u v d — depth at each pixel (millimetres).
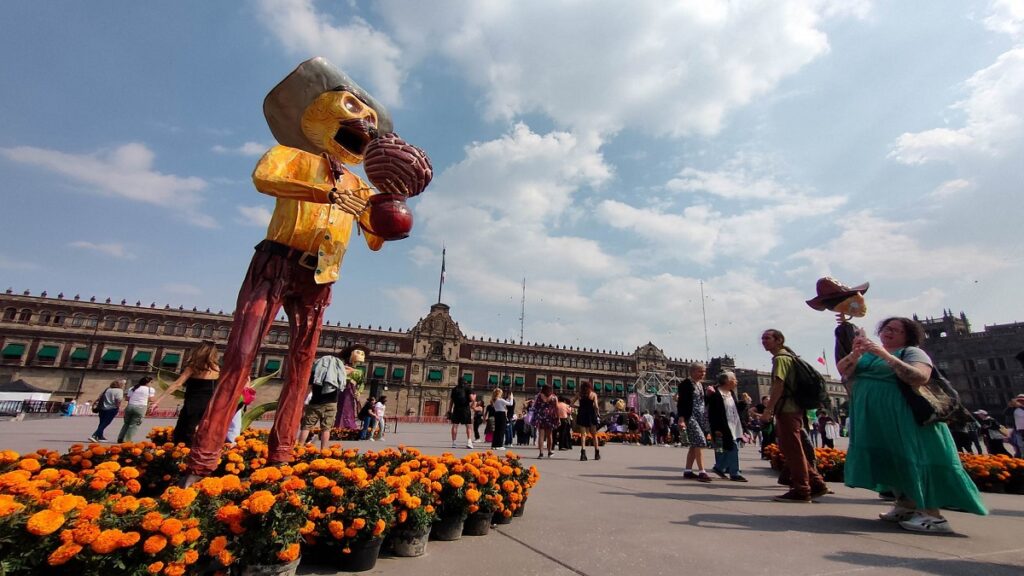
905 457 3977
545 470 7859
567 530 3688
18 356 47938
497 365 64312
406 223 3754
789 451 5418
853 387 4574
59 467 3912
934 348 77562
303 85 4008
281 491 2525
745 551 3154
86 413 44438
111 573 1806
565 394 66562
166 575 1883
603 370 70312
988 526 4121
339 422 10250
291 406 3951
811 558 3012
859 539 3553
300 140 4203
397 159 3744
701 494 5707
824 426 18234
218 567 2150
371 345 59656
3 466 2959
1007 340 70312
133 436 10828
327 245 3818
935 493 3873
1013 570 2799
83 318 50969
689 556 3018
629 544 3285
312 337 4059
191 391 5375
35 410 39469
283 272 3699
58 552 1719
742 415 12625
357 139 4156
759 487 6594
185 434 5230
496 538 3436
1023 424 11312
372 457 4586
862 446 4320
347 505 2736
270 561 2246
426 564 2812
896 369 4070
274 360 52188
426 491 3246
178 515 2143
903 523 3945
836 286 5078
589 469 8258
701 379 7902
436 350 61969
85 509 1938
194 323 54031
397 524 2961
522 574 2639
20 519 1814
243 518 2221
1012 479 6598
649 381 50562
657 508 4676
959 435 11766
